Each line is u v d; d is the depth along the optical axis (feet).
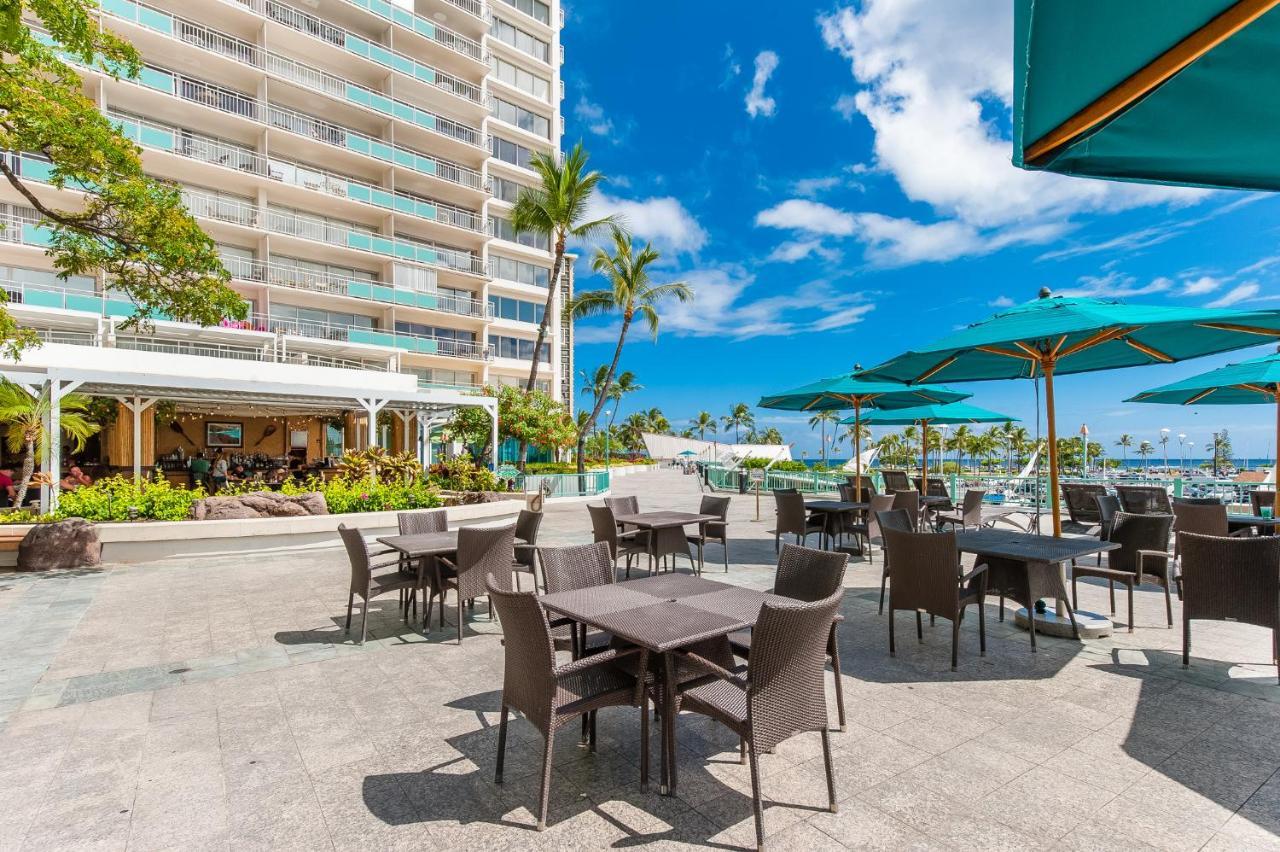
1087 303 16.46
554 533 39.14
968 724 11.65
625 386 197.26
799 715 8.66
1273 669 14.38
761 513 51.13
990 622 18.57
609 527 23.21
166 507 31.09
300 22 93.20
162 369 55.62
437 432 86.48
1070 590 22.03
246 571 27.27
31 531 27.45
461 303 105.81
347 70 99.04
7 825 8.64
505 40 121.80
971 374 23.56
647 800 9.27
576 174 79.66
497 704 12.92
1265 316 13.55
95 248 30.35
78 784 9.75
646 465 208.54
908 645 16.40
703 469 96.68
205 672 14.80
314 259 92.89
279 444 76.84
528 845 8.18
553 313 125.59
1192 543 14.35
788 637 8.34
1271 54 5.06
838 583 11.95
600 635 12.67
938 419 40.42
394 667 15.15
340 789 9.61
